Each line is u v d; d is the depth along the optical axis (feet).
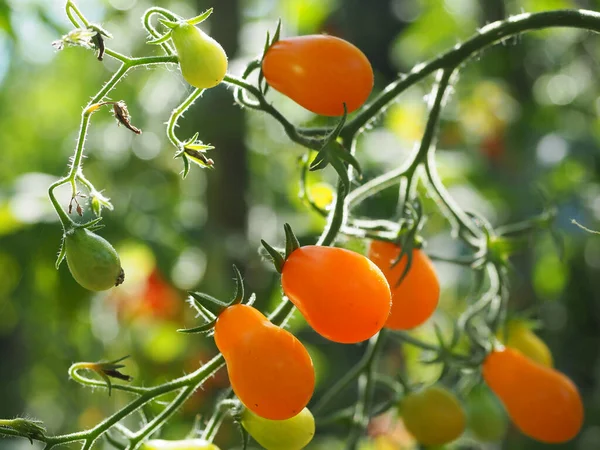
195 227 3.73
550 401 2.52
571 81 4.58
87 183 2.32
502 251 2.58
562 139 4.02
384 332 2.64
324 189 2.66
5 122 5.52
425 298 2.43
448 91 2.53
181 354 4.03
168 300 3.95
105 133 4.40
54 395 5.26
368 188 2.53
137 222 3.71
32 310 3.99
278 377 2.17
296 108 4.39
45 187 3.53
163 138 4.22
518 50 4.50
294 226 3.97
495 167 4.44
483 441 2.89
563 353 4.28
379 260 2.44
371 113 2.43
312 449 3.69
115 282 2.30
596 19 2.36
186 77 2.30
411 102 4.57
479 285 2.59
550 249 3.86
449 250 4.41
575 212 3.87
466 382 2.70
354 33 6.24
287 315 2.32
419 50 5.18
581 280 4.32
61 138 5.26
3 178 4.65
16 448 3.77
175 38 2.28
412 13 6.12
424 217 2.47
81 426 4.59
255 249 3.56
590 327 4.33
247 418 2.35
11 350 5.46
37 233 3.34
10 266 3.39
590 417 3.79
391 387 2.72
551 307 4.21
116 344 4.28
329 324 2.20
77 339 4.42
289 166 4.52
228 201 3.53
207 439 2.39
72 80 5.32
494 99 4.61
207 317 2.25
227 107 3.43
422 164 2.61
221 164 3.50
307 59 2.32
